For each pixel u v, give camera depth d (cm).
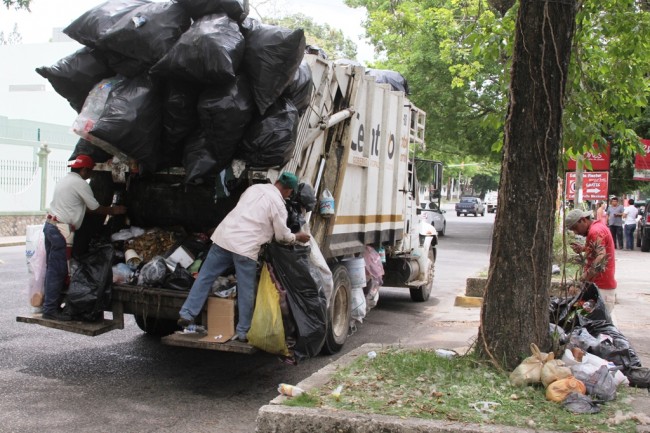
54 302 641
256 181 618
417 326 952
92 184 694
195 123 588
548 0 519
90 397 570
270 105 582
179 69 554
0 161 2009
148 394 587
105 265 634
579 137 704
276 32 571
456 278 1542
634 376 554
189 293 596
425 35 2473
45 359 684
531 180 530
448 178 7238
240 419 532
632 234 2458
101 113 589
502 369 526
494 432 406
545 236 534
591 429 418
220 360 714
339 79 757
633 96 766
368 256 898
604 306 623
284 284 596
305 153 683
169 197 687
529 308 531
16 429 487
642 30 734
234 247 577
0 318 857
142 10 586
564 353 528
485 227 3966
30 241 662
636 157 2359
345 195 795
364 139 837
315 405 452
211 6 582
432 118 2586
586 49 759
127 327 858
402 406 451
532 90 527
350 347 806
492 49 758
